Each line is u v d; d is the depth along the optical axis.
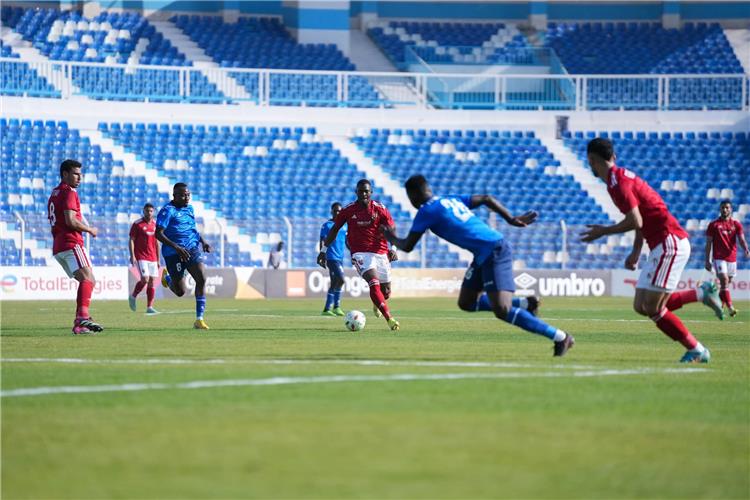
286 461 13.21
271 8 104.00
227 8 101.25
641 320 45.56
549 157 88.81
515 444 14.43
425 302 66.00
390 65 102.62
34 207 77.31
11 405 17.47
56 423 15.76
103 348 28.55
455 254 79.12
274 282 72.25
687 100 94.62
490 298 25.17
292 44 100.38
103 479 12.28
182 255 37.16
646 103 94.19
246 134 85.56
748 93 94.62
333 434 14.92
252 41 99.38
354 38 104.88
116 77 86.44
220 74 92.25
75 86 85.25
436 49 102.12
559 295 76.88
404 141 88.88
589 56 104.75
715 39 106.62
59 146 80.12
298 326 39.53
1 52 89.88
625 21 110.38
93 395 18.61
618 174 24.19
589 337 34.62
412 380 20.89
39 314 48.59
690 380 21.67
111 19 96.69
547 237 79.88
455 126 90.00
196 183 82.06
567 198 85.62
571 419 16.48
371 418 16.23
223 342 31.05
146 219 49.62
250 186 82.62
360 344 30.48
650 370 23.39
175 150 83.06
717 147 89.31
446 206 25.23
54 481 12.19
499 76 89.56
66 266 34.34
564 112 90.56
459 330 37.69
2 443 14.29
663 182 87.12
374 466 12.98
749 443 14.88
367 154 87.19
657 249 24.59
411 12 108.81
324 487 11.93
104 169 80.38
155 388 19.55
